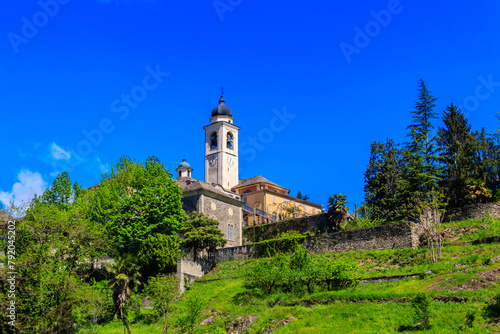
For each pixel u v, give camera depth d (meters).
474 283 41.16
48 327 45.47
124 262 54.25
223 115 112.75
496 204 59.06
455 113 72.38
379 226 58.34
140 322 52.22
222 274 61.56
